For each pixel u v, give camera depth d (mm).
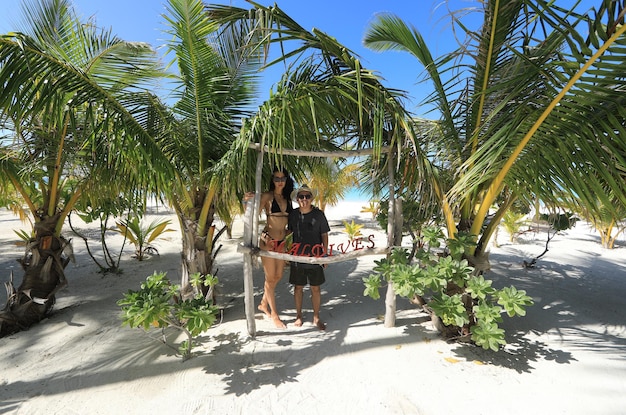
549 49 2162
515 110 2379
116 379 2625
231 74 3621
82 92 2713
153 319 2410
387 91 3002
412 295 2715
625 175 2398
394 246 3297
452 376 2539
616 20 1750
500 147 2373
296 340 3203
